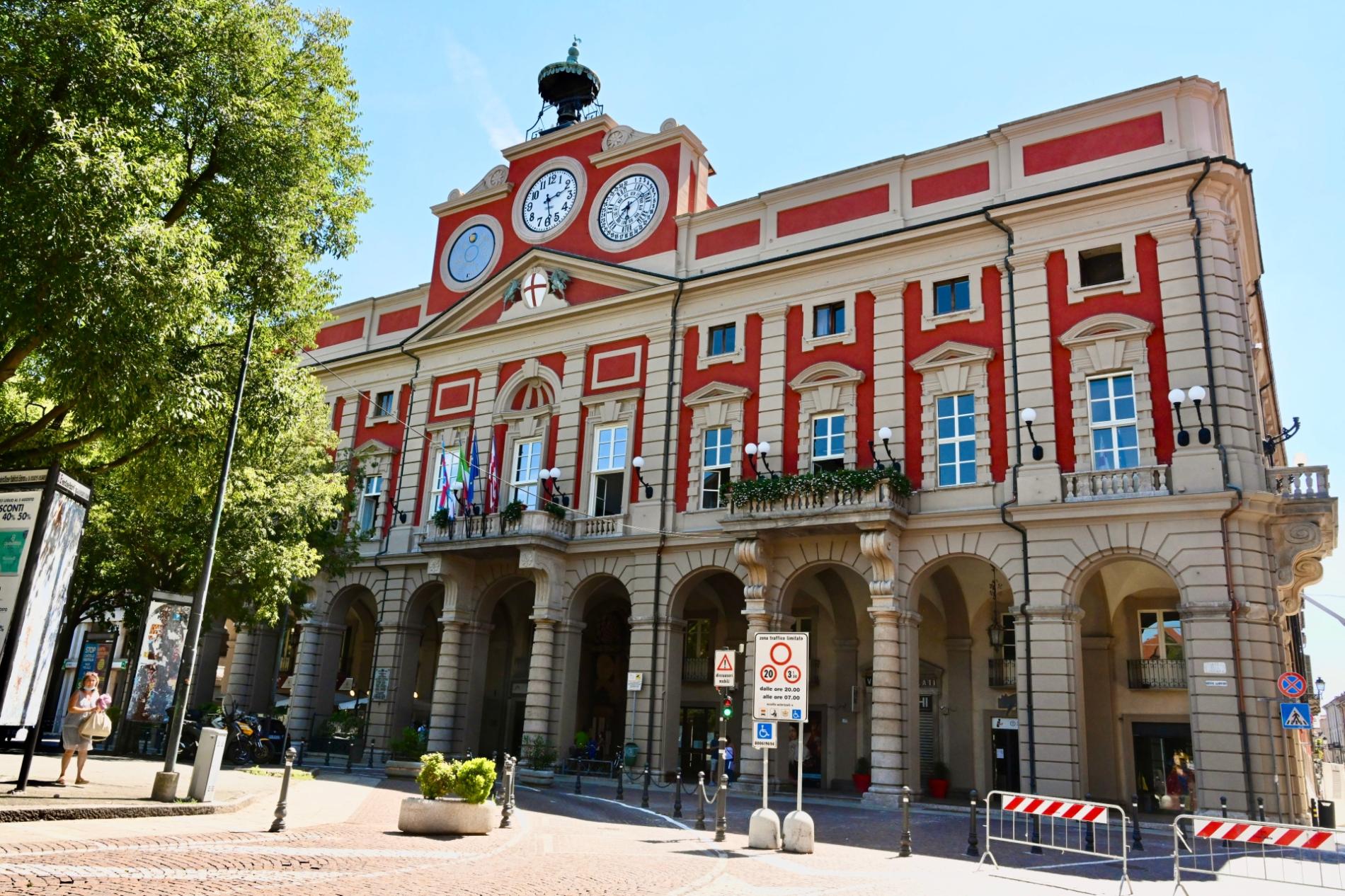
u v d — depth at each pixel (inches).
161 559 985.5
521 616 1443.2
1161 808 960.9
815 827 724.7
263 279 684.1
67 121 524.1
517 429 1310.3
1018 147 1021.8
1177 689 975.6
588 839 587.5
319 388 802.8
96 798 551.5
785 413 1094.4
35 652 513.7
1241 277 917.2
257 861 423.2
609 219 1320.1
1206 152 920.9
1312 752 1272.1
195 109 639.8
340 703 1604.3
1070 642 863.1
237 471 836.6
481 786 584.7
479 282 1435.8
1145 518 852.6
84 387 555.5
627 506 1176.2
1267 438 984.3
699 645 1284.4
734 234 1203.2
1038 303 962.7
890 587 941.2
